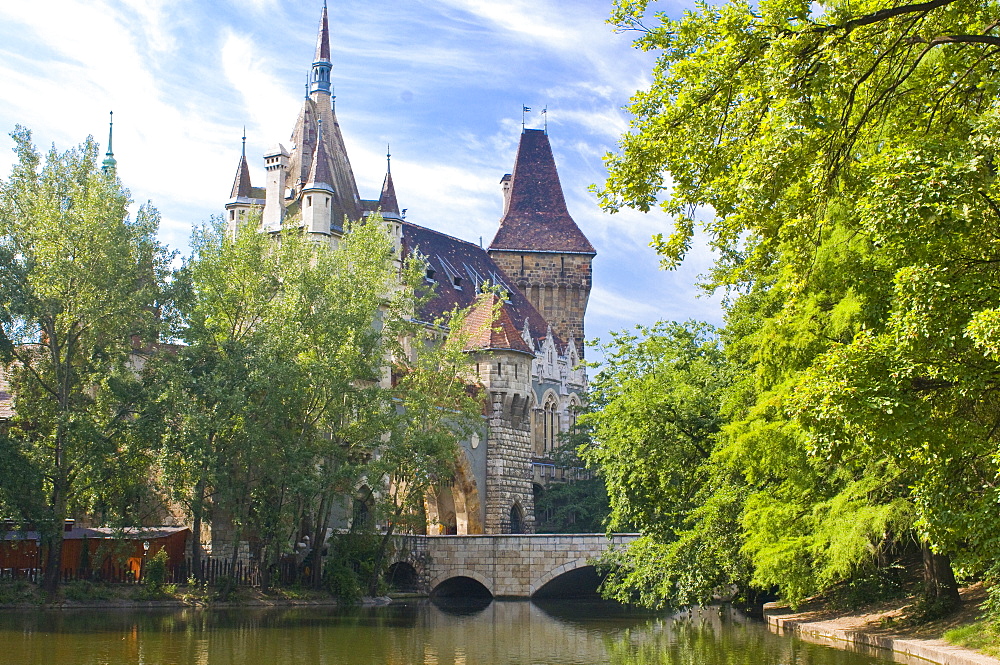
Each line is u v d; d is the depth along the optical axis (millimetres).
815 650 29594
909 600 34094
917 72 18312
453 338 64688
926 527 18172
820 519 28188
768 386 29547
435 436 57812
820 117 17047
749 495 33844
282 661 28938
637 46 18812
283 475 52406
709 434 39531
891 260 18172
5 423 58531
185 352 53312
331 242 76562
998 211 16109
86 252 48781
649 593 42906
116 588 50312
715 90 17406
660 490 41906
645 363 44250
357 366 55969
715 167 17969
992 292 16109
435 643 34938
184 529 57188
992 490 17547
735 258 26672
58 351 50281
